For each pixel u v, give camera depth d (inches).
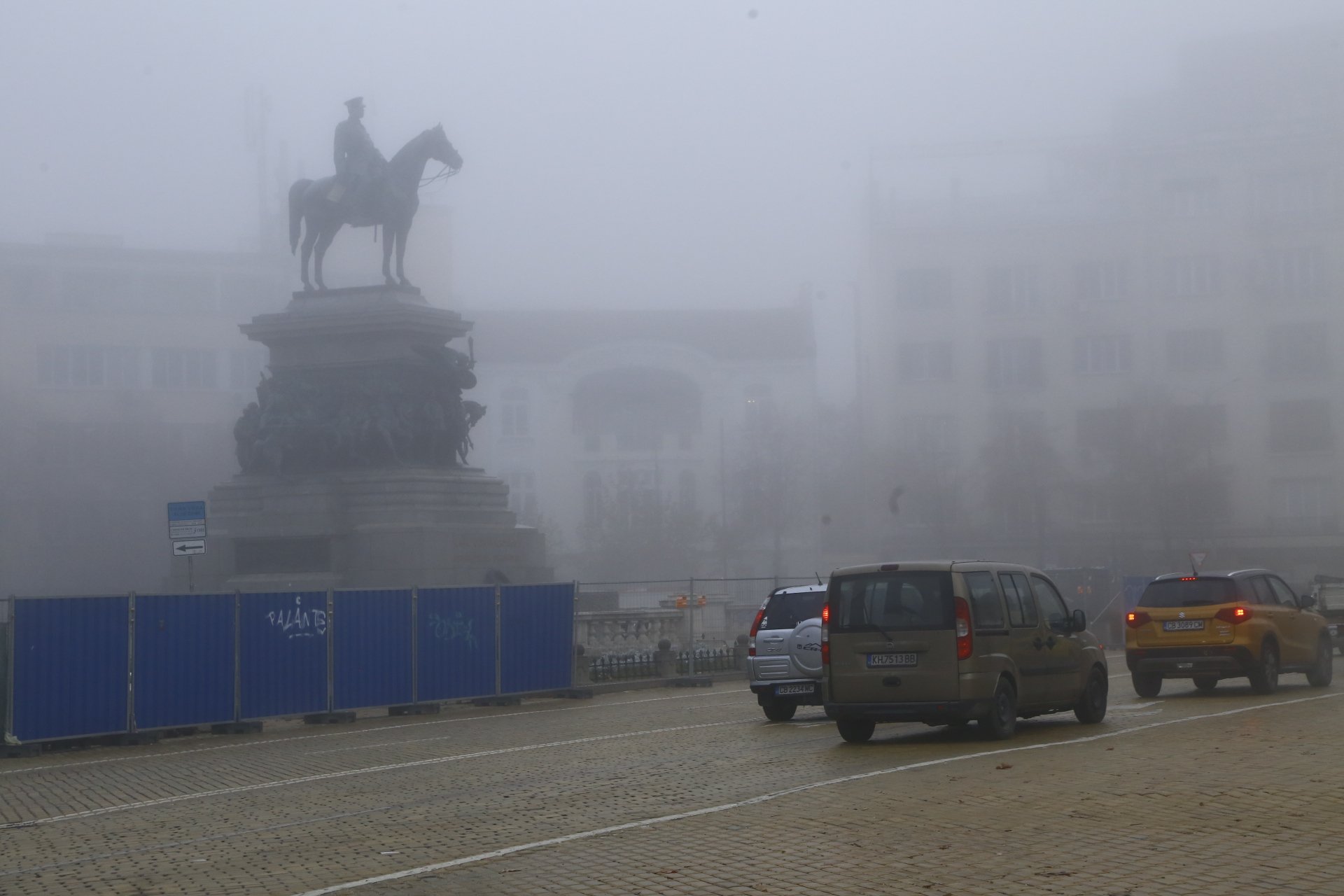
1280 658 986.1
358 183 1651.1
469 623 1127.0
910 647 713.0
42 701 865.5
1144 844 427.2
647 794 573.3
